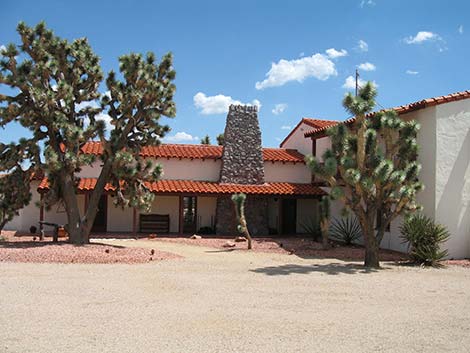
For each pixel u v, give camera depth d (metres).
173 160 26.17
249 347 6.34
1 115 16.09
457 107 17.33
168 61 17.58
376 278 12.41
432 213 16.94
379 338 6.90
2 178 17.80
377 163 14.23
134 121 17.45
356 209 14.65
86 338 6.54
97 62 17.91
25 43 16.50
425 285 11.52
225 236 24.12
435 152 16.97
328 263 15.41
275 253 18.11
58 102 17.17
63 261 13.52
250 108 26.72
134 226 22.95
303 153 28.92
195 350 6.17
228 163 25.86
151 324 7.32
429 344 6.68
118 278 11.22
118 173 17.31
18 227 25.89
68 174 17.28
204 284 10.79
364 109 14.15
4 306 8.20
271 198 26.25
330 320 7.84
